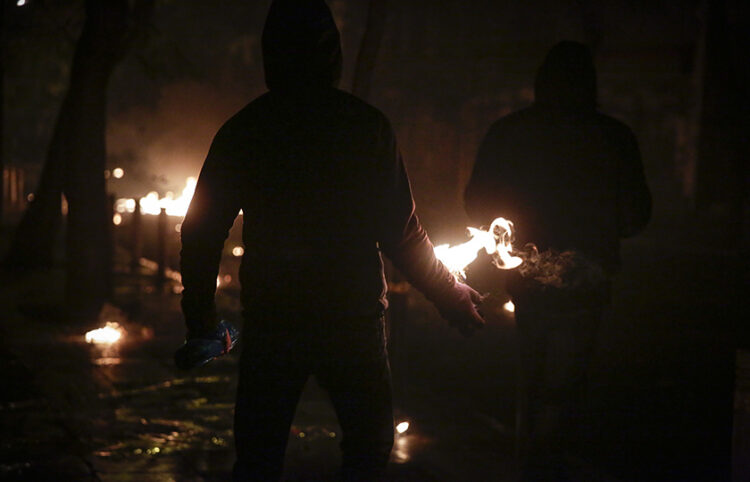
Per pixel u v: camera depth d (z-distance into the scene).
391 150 2.95
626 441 5.70
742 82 15.59
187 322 3.00
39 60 21.98
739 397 3.66
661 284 11.70
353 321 2.91
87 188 9.27
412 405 6.34
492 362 7.93
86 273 9.35
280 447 3.07
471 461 5.08
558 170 4.29
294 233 2.90
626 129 4.39
